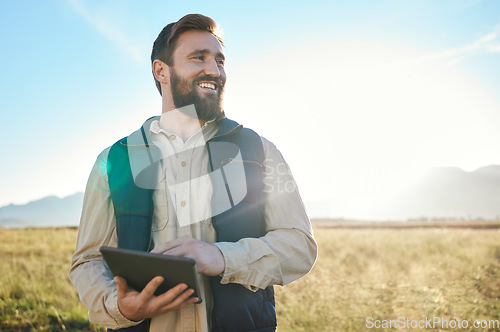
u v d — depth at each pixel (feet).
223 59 5.57
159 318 4.77
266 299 5.14
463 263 24.32
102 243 5.18
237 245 4.68
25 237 45.21
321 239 43.78
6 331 15.76
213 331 4.75
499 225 89.25
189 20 5.38
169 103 5.49
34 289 20.27
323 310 15.37
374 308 15.39
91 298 4.79
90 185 5.33
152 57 5.75
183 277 4.00
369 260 29.55
